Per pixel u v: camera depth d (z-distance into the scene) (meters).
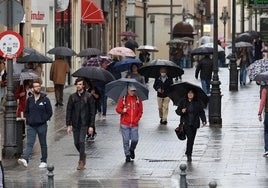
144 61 94.44
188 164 37.97
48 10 78.12
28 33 73.25
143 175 35.47
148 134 48.44
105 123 53.72
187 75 104.44
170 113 59.59
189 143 39.00
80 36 92.62
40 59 53.16
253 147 42.81
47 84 77.38
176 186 32.75
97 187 32.66
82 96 37.19
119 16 121.62
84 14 92.81
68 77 84.25
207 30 181.12
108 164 38.38
